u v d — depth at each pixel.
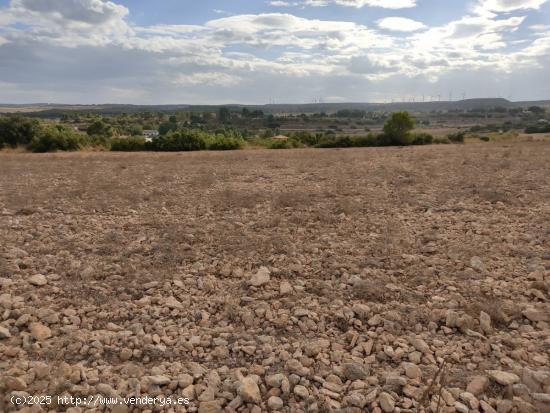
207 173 15.84
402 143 43.41
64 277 5.23
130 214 8.79
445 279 5.14
